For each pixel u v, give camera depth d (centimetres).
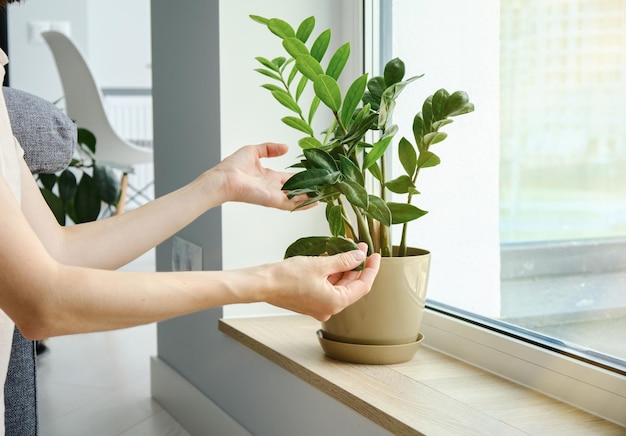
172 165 211
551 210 124
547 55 124
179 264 206
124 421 201
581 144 117
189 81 194
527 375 126
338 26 181
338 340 139
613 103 110
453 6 148
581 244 118
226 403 176
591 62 115
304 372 135
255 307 177
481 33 141
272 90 138
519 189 132
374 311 134
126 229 121
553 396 121
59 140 148
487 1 139
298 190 123
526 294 131
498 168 138
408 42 163
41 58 575
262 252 177
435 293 159
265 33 176
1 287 83
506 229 136
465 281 148
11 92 144
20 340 137
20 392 137
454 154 150
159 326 221
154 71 223
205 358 188
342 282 104
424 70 159
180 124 203
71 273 86
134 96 637
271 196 127
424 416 110
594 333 116
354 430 124
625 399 108
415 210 131
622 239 110
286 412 147
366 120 125
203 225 186
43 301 84
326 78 125
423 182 161
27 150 142
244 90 175
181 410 200
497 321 139
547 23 124
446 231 154
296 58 123
